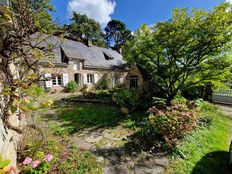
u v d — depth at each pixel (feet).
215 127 20.83
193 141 15.89
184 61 26.22
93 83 66.90
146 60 31.50
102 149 14.15
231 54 23.75
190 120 17.53
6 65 7.77
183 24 23.35
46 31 9.12
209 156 13.46
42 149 12.36
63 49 57.41
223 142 16.49
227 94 38.55
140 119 22.76
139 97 29.89
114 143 15.38
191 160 12.73
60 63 53.06
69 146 14.25
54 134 16.97
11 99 7.79
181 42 24.11
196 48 23.67
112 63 78.74
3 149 7.47
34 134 13.05
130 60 33.63
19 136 12.00
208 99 40.63
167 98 30.12
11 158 8.86
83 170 10.77
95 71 67.41
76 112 26.99
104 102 34.50
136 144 15.17
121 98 27.48
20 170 9.37
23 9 7.83
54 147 13.00
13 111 7.74
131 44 31.32
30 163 9.84
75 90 57.47
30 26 8.09
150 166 11.89
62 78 54.44
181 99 32.04
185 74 27.50
